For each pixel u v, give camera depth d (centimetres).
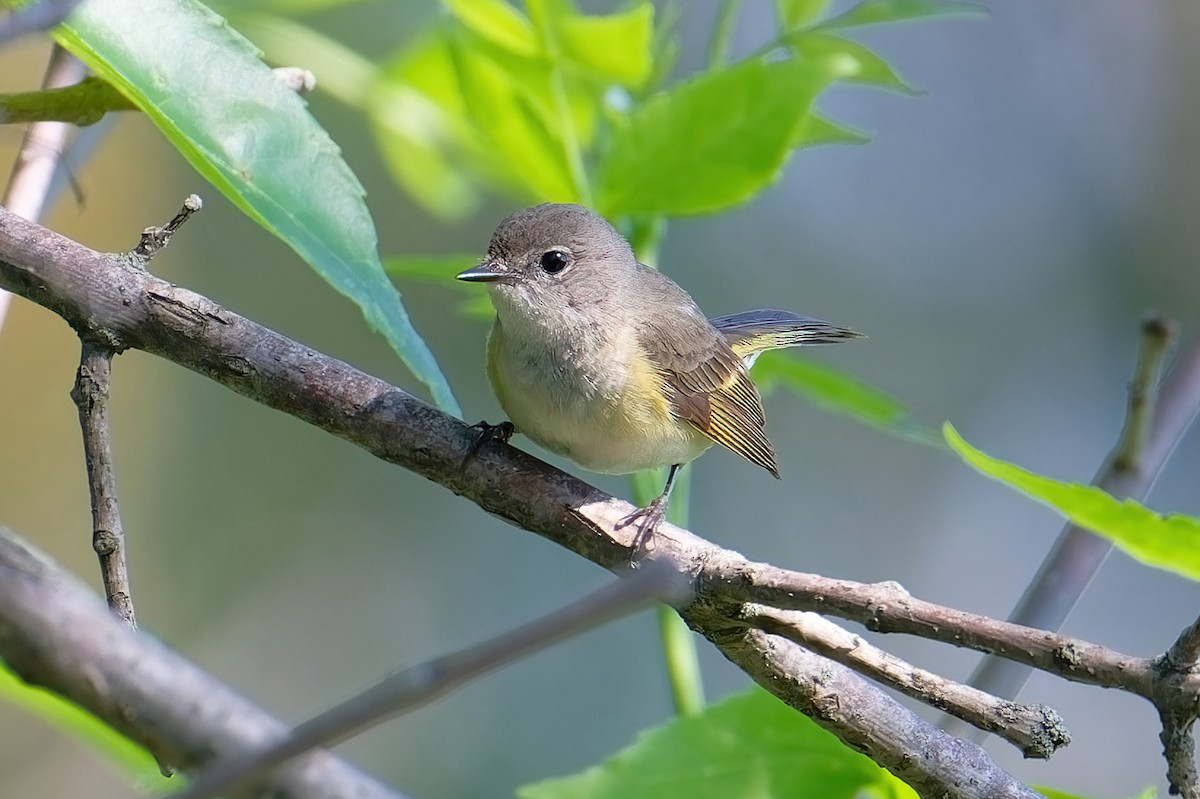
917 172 1719
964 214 1712
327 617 1461
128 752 575
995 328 1673
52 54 752
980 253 1703
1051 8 1745
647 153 789
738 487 1570
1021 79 1742
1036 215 1719
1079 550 750
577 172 856
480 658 303
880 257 1681
